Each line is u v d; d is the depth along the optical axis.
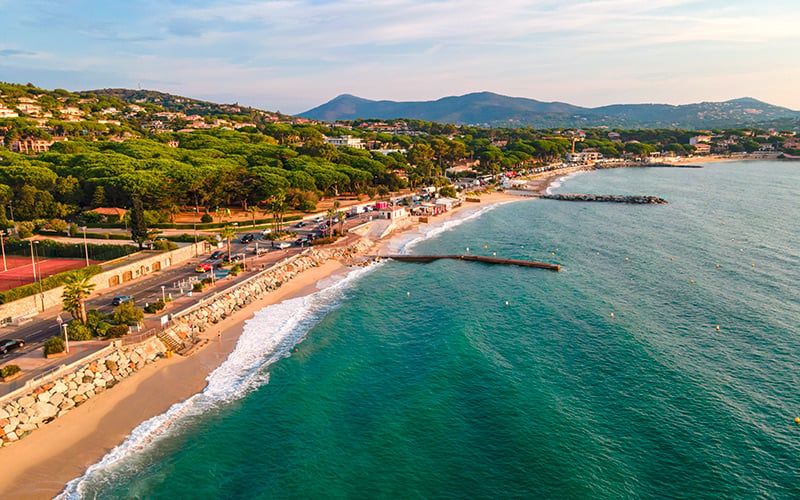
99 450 48.09
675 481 44.75
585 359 67.69
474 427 52.69
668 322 80.88
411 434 51.53
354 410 56.00
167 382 60.44
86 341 63.38
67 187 138.00
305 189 165.62
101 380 57.66
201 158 175.75
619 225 164.00
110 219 127.94
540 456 47.81
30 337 64.56
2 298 68.25
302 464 46.75
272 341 72.94
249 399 57.66
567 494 43.12
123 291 84.31
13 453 46.62
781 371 64.44
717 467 46.50
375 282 103.12
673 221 170.25
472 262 119.69
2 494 41.94
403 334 76.94
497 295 94.38
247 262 104.88
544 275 107.75
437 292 96.69
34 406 50.62
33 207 125.94
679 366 65.69
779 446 49.50
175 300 80.00
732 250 128.62
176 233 123.62
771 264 115.19
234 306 84.19
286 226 143.38
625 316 83.12
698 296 93.12
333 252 120.38
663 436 50.97
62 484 43.66
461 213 188.38
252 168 168.50
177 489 43.56
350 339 74.62
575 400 57.56
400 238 144.88
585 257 123.00
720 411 55.31
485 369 64.25
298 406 56.19
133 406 55.28
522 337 74.94
